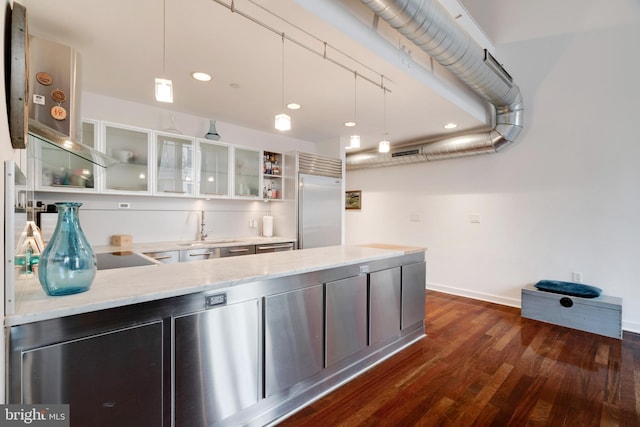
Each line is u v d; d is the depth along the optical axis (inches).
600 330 121.2
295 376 74.3
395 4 70.6
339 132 173.6
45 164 102.5
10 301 39.3
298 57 89.3
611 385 85.1
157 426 53.2
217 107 133.5
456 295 176.6
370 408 75.2
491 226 163.8
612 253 129.0
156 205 141.7
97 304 45.0
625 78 125.1
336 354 84.6
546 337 118.4
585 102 134.6
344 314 87.0
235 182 156.5
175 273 65.2
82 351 45.5
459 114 138.9
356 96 118.4
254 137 171.5
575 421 70.4
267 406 70.4
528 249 151.4
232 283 60.4
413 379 88.4
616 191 127.9
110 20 72.0
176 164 136.8
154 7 67.2
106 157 74.7
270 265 76.2
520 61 151.0
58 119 74.6
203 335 58.5
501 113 146.6
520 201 153.6
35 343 41.9
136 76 103.2
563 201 140.9
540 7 133.2
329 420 70.9
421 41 84.7
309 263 80.0
